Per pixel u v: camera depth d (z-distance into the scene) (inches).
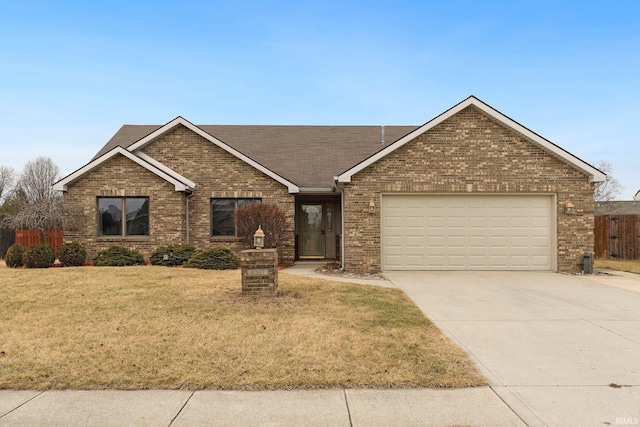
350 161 668.7
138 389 167.2
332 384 171.0
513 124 493.4
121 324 248.1
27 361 191.3
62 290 344.2
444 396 162.7
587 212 500.7
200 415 147.5
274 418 145.7
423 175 502.9
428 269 508.4
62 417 146.3
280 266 562.6
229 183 592.7
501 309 306.3
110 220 566.3
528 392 166.7
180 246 534.3
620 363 198.7
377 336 230.5
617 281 434.0
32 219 504.7
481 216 508.4
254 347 209.5
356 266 500.7
